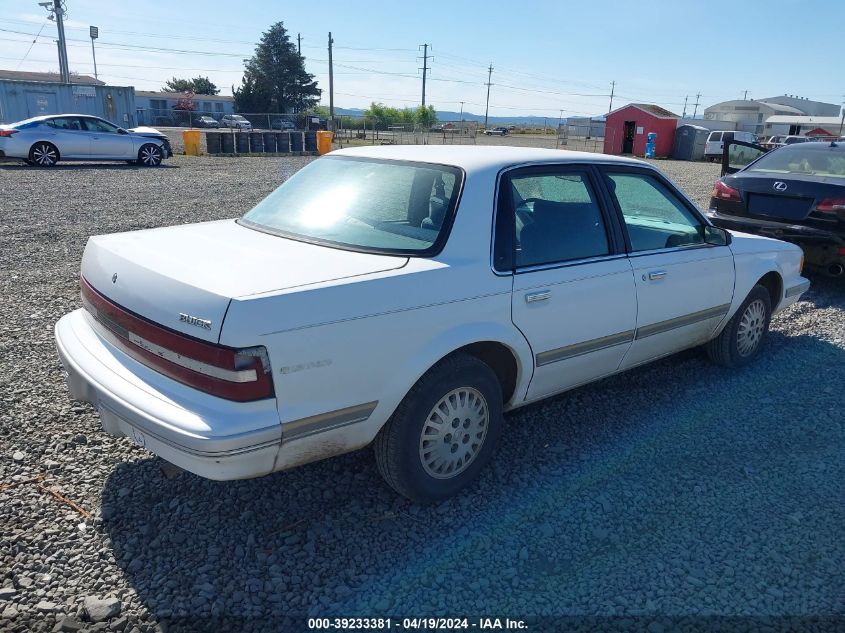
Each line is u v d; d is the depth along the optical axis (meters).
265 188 14.98
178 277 2.65
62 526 2.94
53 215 10.43
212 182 16.02
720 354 4.94
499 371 3.49
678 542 2.98
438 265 3.00
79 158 19.02
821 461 3.70
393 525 3.06
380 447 3.03
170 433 2.45
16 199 12.03
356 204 3.42
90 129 19.22
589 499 3.30
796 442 3.92
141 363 2.77
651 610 2.57
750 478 3.52
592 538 3.00
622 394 4.57
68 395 4.15
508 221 3.30
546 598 2.62
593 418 4.20
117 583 2.62
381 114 76.06
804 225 6.95
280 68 85.62
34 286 6.49
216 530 2.97
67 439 3.64
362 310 2.71
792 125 51.19
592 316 3.65
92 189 13.90
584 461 3.67
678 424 4.13
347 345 2.67
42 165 18.50
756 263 4.83
